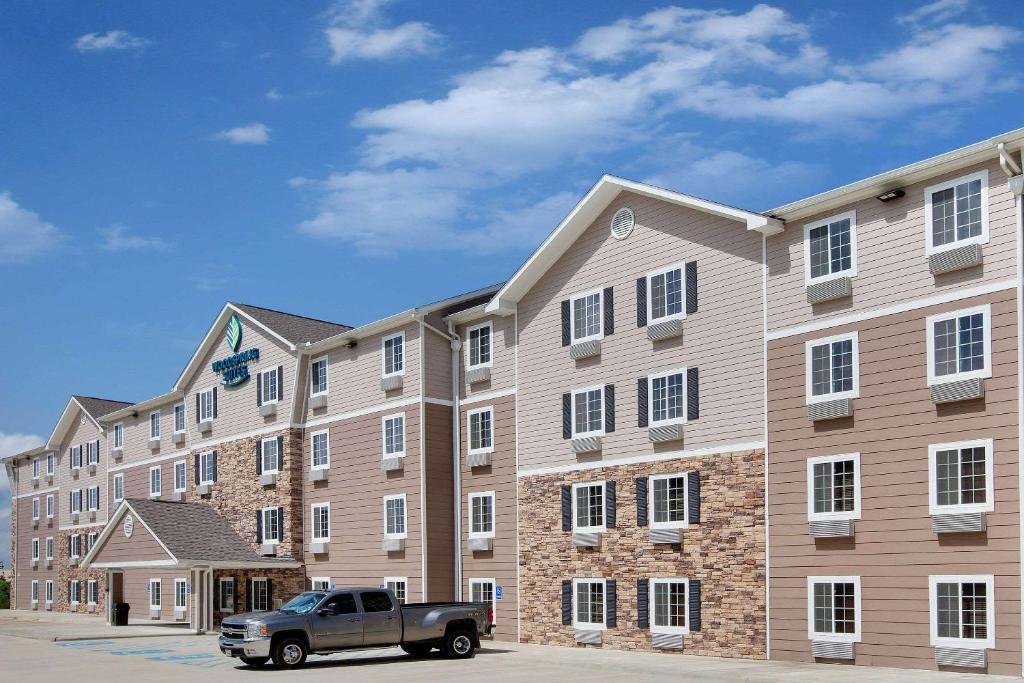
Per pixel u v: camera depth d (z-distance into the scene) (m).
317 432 43.72
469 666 27.23
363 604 28.38
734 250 29.48
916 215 25.30
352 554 41.09
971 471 23.67
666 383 31.06
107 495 62.00
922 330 24.89
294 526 43.69
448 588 37.97
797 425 27.25
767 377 28.12
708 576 29.14
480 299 40.56
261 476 45.66
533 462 35.38
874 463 25.47
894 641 24.61
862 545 25.52
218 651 33.00
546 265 35.62
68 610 65.69
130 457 59.38
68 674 27.20
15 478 75.31
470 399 38.41
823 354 26.89
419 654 30.25
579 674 25.00
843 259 26.73
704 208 30.06
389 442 39.84
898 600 24.62
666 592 30.33
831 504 26.27
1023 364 22.98
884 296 25.73
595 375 33.41
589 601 32.75
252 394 47.34
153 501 46.06
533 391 35.69
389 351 40.38
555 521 34.28
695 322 30.34
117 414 60.25
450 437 38.94
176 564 41.09
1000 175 23.81
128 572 55.47
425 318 38.84
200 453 50.50
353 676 25.09
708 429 29.61
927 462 24.44
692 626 29.34
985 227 23.95
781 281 28.09
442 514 38.28
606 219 33.72
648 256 32.09
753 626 27.77
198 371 51.53
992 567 23.02
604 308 33.28
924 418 24.62
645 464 31.39
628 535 31.69
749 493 28.28
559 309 35.06
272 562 42.47
